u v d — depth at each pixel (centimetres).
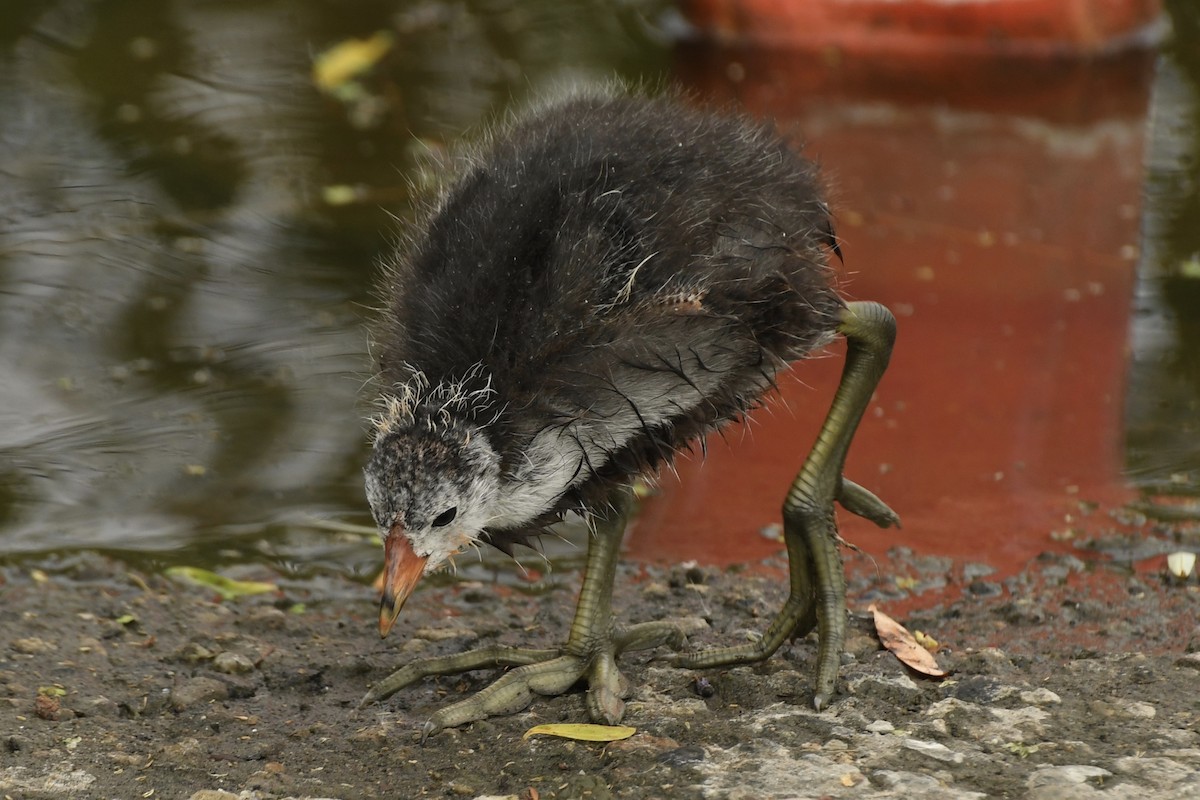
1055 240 1430
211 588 956
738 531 1032
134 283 1316
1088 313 1302
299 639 884
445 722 732
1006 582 938
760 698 757
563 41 1856
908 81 1817
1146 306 1312
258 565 991
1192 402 1177
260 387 1186
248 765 712
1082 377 1212
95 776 695
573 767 688
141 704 780
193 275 1332
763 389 765
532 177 738
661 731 711
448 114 1630
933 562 973
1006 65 1850
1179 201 1509
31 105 1623
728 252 721
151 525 1030
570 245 702
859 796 637
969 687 755
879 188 1548
